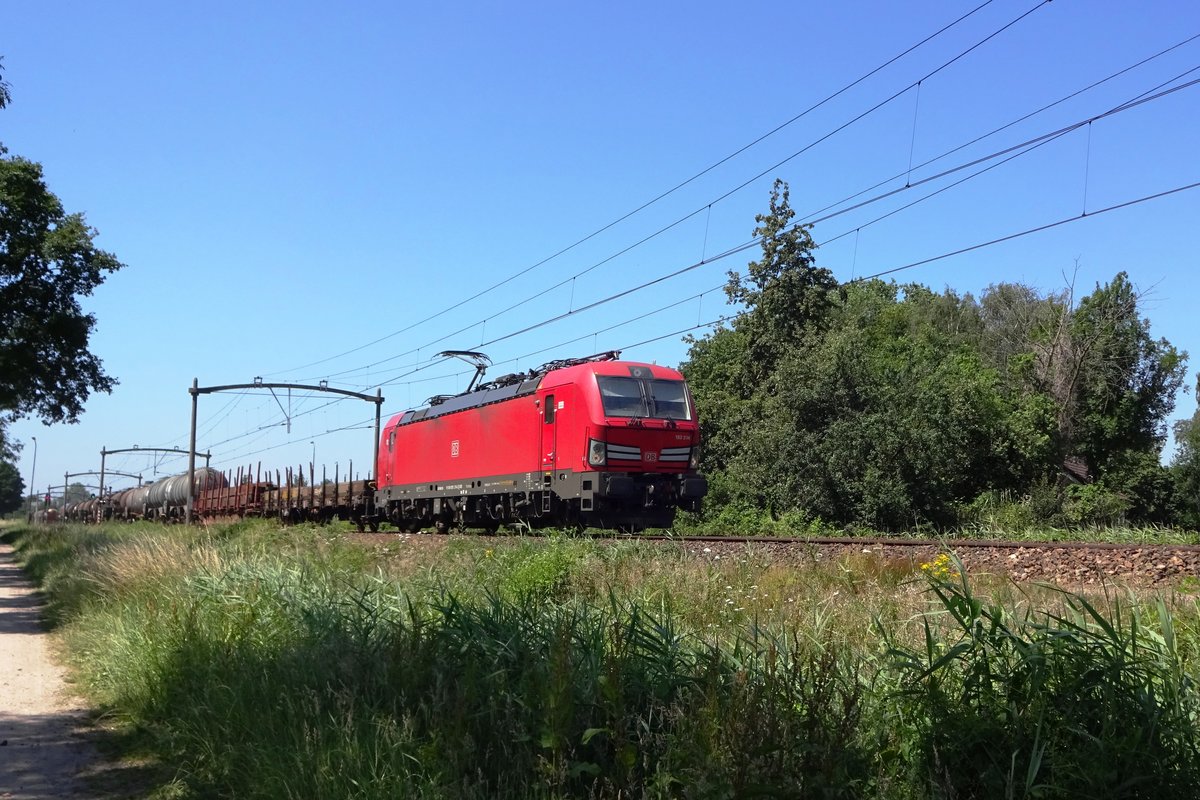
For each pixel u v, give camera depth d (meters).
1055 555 15.20
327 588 10.80
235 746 6.73
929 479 31.56
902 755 5.20
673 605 10.25
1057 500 34.81
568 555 13.29
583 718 5.70
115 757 7.36
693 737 5.02
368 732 6.14
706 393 41.84
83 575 16.64
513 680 6.55
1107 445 42.09
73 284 28.33
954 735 5.12
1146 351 41.84
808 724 5.11
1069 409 40.34
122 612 11.73
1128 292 41.94
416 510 31.44
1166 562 14.20
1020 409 38.31
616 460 21.86
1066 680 5.23
